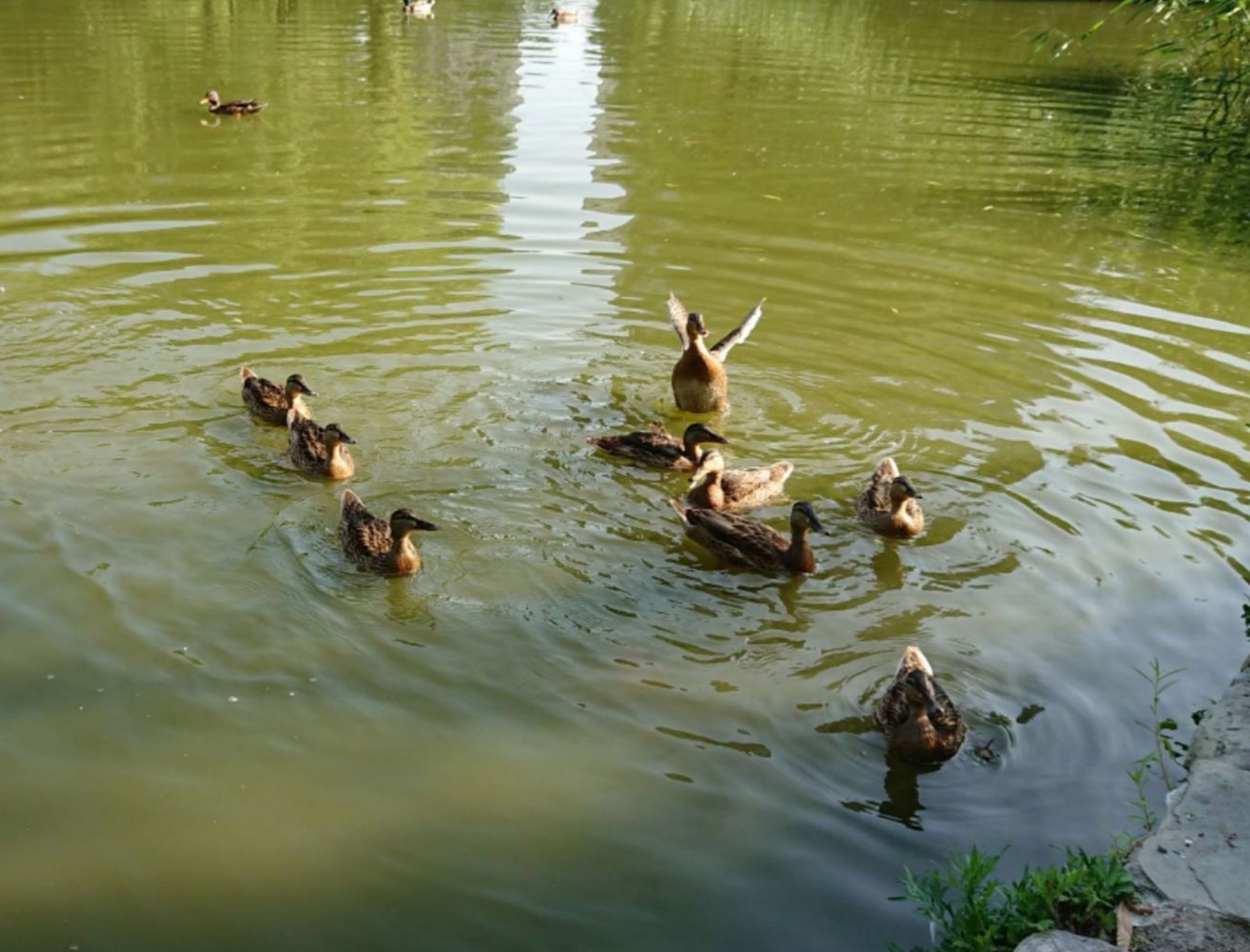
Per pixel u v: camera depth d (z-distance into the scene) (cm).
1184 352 1390
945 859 664
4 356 1232
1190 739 761
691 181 1981
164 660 807
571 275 1542
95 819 671
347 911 617
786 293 1521
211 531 962
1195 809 661
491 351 1320
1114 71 3086
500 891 634
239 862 645
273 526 977
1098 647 855
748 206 1866
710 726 770
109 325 1322
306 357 1273
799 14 3938
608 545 987
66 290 1408
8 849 647
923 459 1127
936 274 1612
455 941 602
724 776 726
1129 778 729
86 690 773
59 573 890
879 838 679
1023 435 1177
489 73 2791
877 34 3584
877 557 975
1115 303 1537
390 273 1514
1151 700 798
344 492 981
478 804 694
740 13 3919
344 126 2228
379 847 660
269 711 764
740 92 2695
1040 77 2988
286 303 1409
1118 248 1758
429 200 1809
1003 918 589
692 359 1188
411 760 728
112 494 1003
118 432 1106
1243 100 2561
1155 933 574
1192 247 1775
